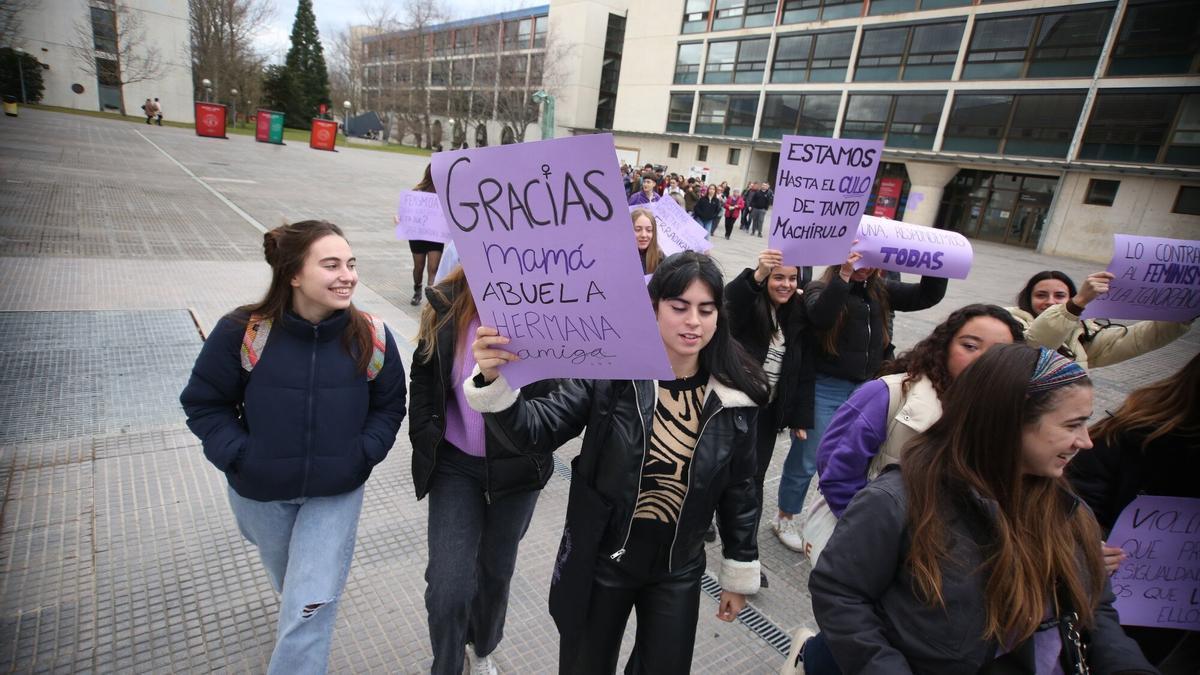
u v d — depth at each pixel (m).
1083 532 1.36
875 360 3.16
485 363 1.41
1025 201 23.44
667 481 1.69
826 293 2.89
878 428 2.03
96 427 3.51
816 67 28.75
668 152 36.06
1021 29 22.34
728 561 1.83
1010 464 1.26
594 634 1.75
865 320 3.11
